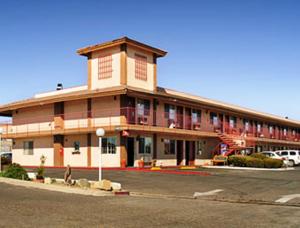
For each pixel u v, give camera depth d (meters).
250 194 17.72
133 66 33.25
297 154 47.66
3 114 46.06
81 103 35.28
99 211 12.64
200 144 41.78
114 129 31.05
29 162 40.62
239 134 47.06
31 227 9.93
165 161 36.41
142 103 33.78
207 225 10.46
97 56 34.47
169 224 10.55
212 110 42.62
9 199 15.23
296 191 18.58
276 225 10.51
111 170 29.73
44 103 37.19
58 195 16.91
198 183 21.95
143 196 17.42
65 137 36.81
